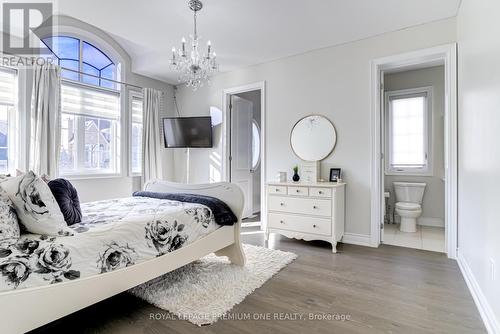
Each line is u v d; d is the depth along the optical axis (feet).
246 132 16.39
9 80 10.08
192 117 14.60
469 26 7.50
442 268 8.50
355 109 11.03
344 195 11.15
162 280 7.41
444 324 5.59
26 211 4.70
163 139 15.39
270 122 13.24
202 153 15.65
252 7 8.79
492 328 5.22
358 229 10.98
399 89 14.88
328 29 10.16
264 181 13.38
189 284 7.16
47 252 4.41
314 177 11.47
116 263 5.27
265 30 10.28
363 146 10.86
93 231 5.16
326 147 11.67
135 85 14.44
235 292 6.81
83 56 12.52
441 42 9.43
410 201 14.07
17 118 10.09
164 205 7.56
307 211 10.55
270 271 8.13
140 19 9.57
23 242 4.39
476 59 6.77
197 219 7.23
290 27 10.04
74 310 4.66
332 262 9.05
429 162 14.19
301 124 12.31
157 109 14.96
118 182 13.66
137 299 6.54
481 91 6.34
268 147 13.29
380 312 6.04
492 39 5.55
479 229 6.44
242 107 16.03
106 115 13.28
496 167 5.28
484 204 6.07
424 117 14.35
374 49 10.64
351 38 10.85
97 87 12.82
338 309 6.16
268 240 11.54
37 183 4.83
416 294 6.85
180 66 9.45
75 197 6.05
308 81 12.16
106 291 5.11
